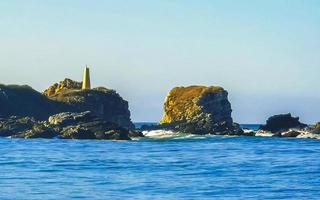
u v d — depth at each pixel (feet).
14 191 533.96
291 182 620.08
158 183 603.67
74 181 615.57
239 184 601.21
